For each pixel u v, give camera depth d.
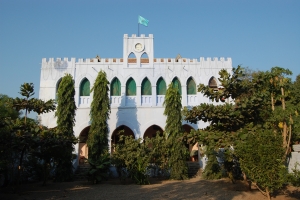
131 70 32.47
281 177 12.25
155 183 22.41
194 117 17.23
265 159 12.30
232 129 17.08
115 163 22.77
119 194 17.08
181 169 24.58
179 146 24.78
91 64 32.50
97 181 22.45
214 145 15.45
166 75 32.62
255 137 12.93
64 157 23.36
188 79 32.94
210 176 23.97
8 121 16.61
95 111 26.17
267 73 16.70
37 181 24.19
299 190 15.76
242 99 16.28
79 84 32.03
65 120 25.22
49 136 17.88
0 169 17.89
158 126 32.03
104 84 26.72
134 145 22.75
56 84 31.94
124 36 33.00
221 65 33.16
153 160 24.27
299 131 16.75
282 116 15.90
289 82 17.19
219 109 16.22
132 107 31.48
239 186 18.39
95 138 25.28
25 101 18.39
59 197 16.12
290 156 16.72
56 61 32.41
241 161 13.04
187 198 15.43
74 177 26.16
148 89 32.44
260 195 15.30
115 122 31.20
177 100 25.61
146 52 33.06
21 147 17.73
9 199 15.51
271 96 17.48
